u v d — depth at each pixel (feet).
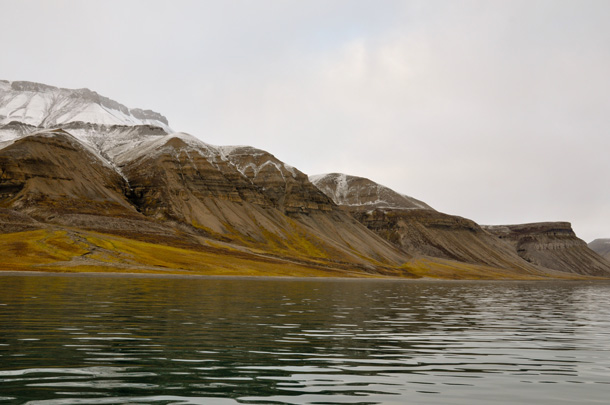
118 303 141.28
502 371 62.08
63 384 50.26
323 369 60.44
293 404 45.01
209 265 532.73
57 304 131.75
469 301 215.31
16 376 53.16
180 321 103.71
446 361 67.92
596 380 57.77
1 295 157.07
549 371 62.64
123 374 55.31
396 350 75.92
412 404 46.19
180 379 53.62
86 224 639.35
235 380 53.78
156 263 497.05
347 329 99.66
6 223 560.20
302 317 120.98
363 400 47.01
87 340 76.48
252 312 129.70
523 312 160.25
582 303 221.46
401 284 468.75
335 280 526.98
